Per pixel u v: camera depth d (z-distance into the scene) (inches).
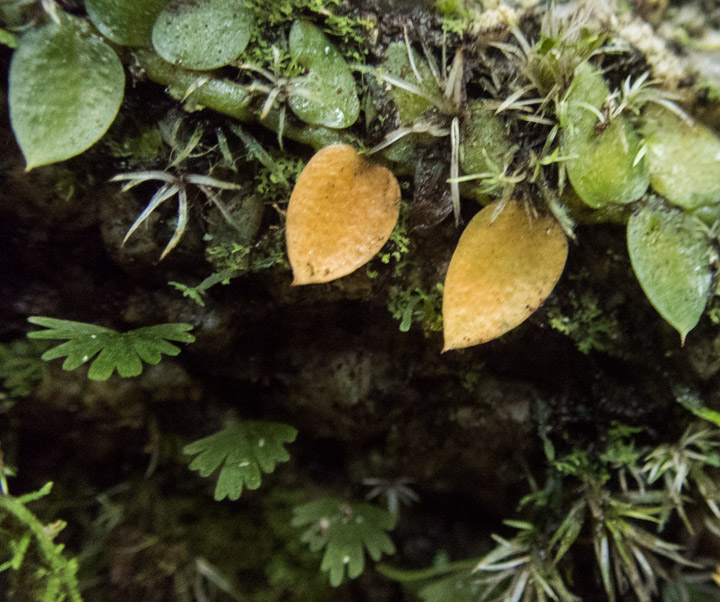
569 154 2.7
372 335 3.2
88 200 2.9
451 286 2.7
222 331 3.1
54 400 3.2
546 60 2.6
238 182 2.9
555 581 3.1
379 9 2.8
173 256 3.0
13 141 2.8
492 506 3.6
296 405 3.4
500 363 3.3
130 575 3.5
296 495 3.7
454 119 2.7
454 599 3.4
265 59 2.7
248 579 3.7
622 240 3.0
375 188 2.7
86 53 2.6
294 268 2.6
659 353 3.1
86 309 3.1
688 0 3.1
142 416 3.4
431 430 3.4
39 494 2.9
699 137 2.8
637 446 3.2
